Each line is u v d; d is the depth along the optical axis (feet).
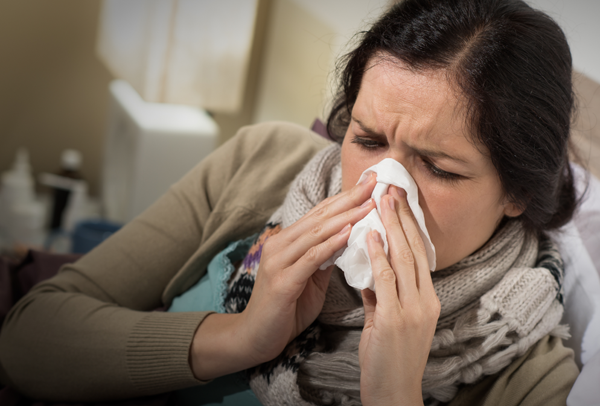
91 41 6.88
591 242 2.78
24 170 6.29
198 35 5.30
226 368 2.34
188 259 2.95
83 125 7.23
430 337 1.91
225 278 2.65
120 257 2.87
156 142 5.56
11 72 6.72
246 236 2.86
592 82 2.76
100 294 2.79
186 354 2.33
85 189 6.64
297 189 2.56
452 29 1.82
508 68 1.81
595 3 2.72
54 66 6.86
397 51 1.87
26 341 2.56
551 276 2.33
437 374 2.13
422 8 1.93
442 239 2.03
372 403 1.90
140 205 5.71
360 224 1.94
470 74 1.78
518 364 2.29
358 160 2.08
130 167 5.74
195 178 3.07
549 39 1.91
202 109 6.24
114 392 2.46
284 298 2.09
